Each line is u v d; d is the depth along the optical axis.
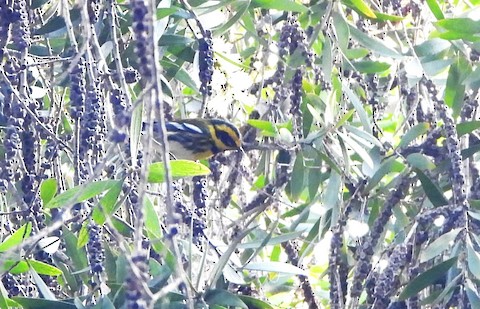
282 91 9.91
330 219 10.02
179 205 7.34
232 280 7.95
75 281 8.40
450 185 9.88
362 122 9.53
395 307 8.42
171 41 9.07
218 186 10.32
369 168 9.60
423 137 10.44
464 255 8.06
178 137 11.02
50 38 9.49
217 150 11.02
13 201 8.96
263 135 10.65
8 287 7.67
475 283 8.46
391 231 11.16
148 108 4.82
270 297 11.40
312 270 12.00
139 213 4.77
